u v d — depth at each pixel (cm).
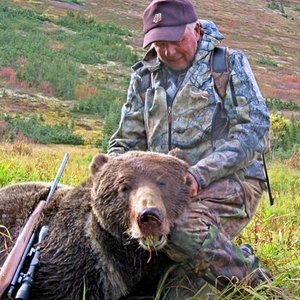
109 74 3316
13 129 1817
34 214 209
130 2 5556
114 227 193
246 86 221
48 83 2819
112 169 196
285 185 741
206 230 198
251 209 227
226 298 200
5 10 4178
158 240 182
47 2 4844
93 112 2544
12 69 2928
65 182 418
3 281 190
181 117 224
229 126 223
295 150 1318
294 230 331
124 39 4250
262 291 208
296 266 237
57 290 199
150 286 210
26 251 201
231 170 212
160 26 217
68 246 201
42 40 3609
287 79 3597
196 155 224
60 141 1836
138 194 184
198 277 211
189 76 224
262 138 218
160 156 199
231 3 6356
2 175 396
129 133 237
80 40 3862
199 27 226
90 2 5266
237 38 4844
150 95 230
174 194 193
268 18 6122
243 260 204
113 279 200
